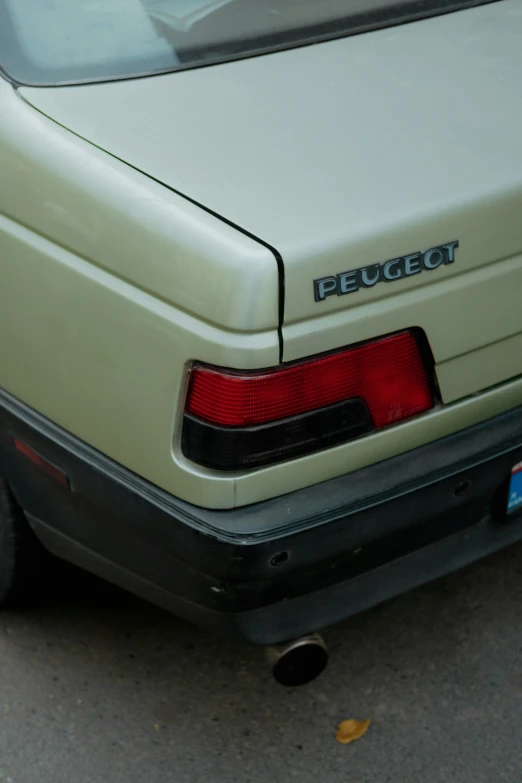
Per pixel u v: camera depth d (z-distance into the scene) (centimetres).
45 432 212
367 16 245
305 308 171
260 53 231
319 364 176
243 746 231
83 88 219
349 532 186
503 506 210
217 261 170
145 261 182
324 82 217
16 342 213
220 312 171
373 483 187
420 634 258
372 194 181
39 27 233
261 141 196
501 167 189
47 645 264
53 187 198
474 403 196
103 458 201
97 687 250
